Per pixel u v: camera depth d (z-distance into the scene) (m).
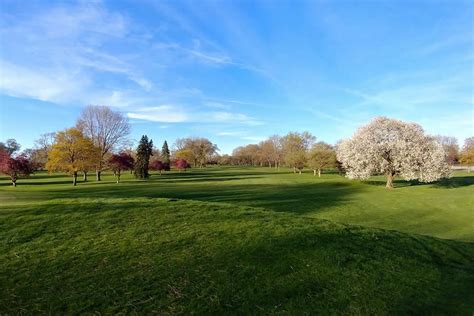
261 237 9.54
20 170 49.38
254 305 6.23
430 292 7.29
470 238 15.66
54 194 18.22
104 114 65.56
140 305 6.00
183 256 8.09
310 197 30.61
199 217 11.40
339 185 44.16
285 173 85.25
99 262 7.62
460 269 8.98
